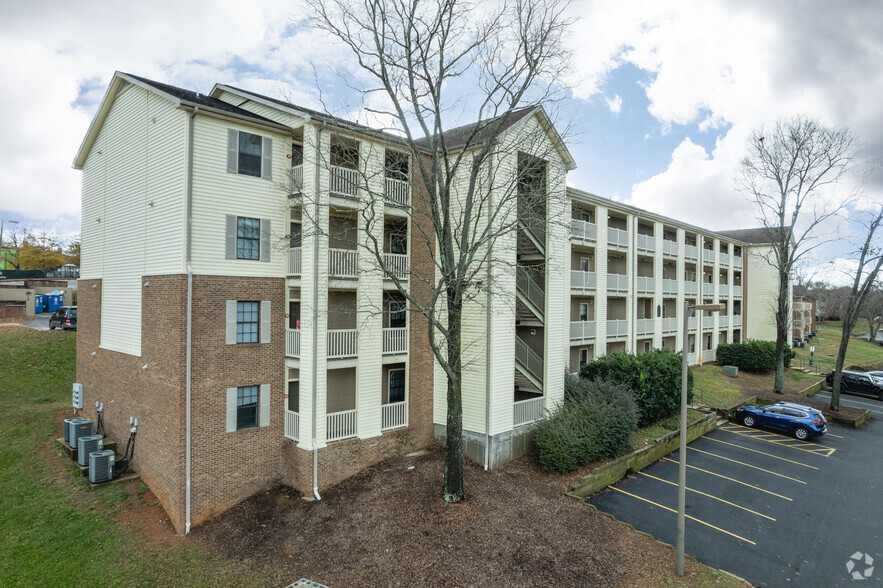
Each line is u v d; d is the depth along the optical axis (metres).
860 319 87.69
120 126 17.59
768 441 22.33
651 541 12.88
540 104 14.97
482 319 16.53
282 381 15.73
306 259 14.85
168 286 14.38
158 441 14.76
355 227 17.27
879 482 17.69
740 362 35.09
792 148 28.55
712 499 15.94
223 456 14.38
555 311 18.98
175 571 11.55
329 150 15.11
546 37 13.59
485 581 10.62
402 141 16.16
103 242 18.81
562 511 13.78
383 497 13.88
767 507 15.47
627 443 18.16
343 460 15.24
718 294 38.34
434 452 17.11
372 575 10.89
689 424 22.30
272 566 11.52
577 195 23.84
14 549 12.43
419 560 11.27
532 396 19.86
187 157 13.84
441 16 12.78
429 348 17.67
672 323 32.28
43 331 31.12
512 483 15.29
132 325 16.56
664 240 31.53
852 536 13.71
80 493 14.95
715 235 37.34
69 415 21.14
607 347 27.28
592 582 10.82
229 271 14.64
